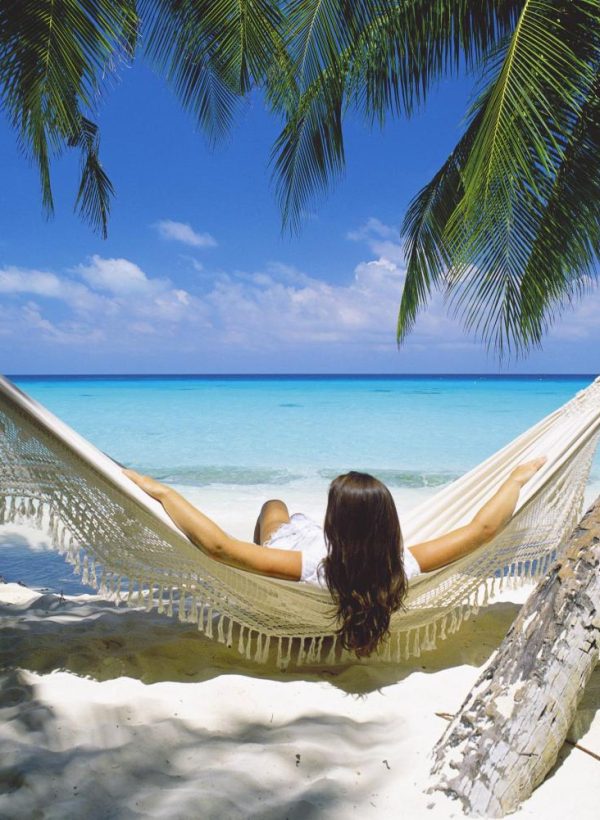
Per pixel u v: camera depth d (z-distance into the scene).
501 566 2.57
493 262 3.91
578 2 3.58
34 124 5.54
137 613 3.10
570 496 2.77
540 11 3.38
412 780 1.65
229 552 2.15
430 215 5.75
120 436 15.38
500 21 4.66
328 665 2.49
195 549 2.22
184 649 2.57
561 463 2.58
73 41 4.88
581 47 3.64
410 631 2.73
